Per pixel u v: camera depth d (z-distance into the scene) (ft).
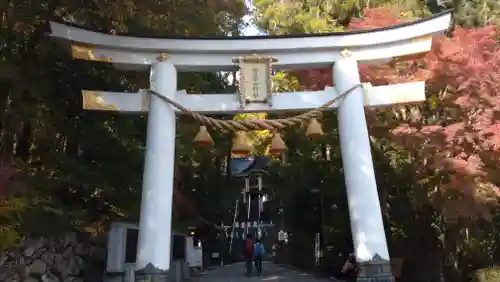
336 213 49.49
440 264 35.73
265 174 78.18
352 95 26.55
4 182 23.66
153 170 24.54
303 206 55.52
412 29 27.20
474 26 44.37
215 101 26.45
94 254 33.71
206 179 67.05
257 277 48.47
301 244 62.28
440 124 33.19
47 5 27.68
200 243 66.44
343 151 26.16
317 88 40.37
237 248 98.17
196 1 30.86
